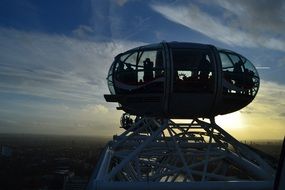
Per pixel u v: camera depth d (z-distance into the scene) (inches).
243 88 860.6
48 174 7047.2
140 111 883.4
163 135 962.7
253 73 890.7
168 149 1051.3
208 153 938.7
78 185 5777.6
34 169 7652.6
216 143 985.5
